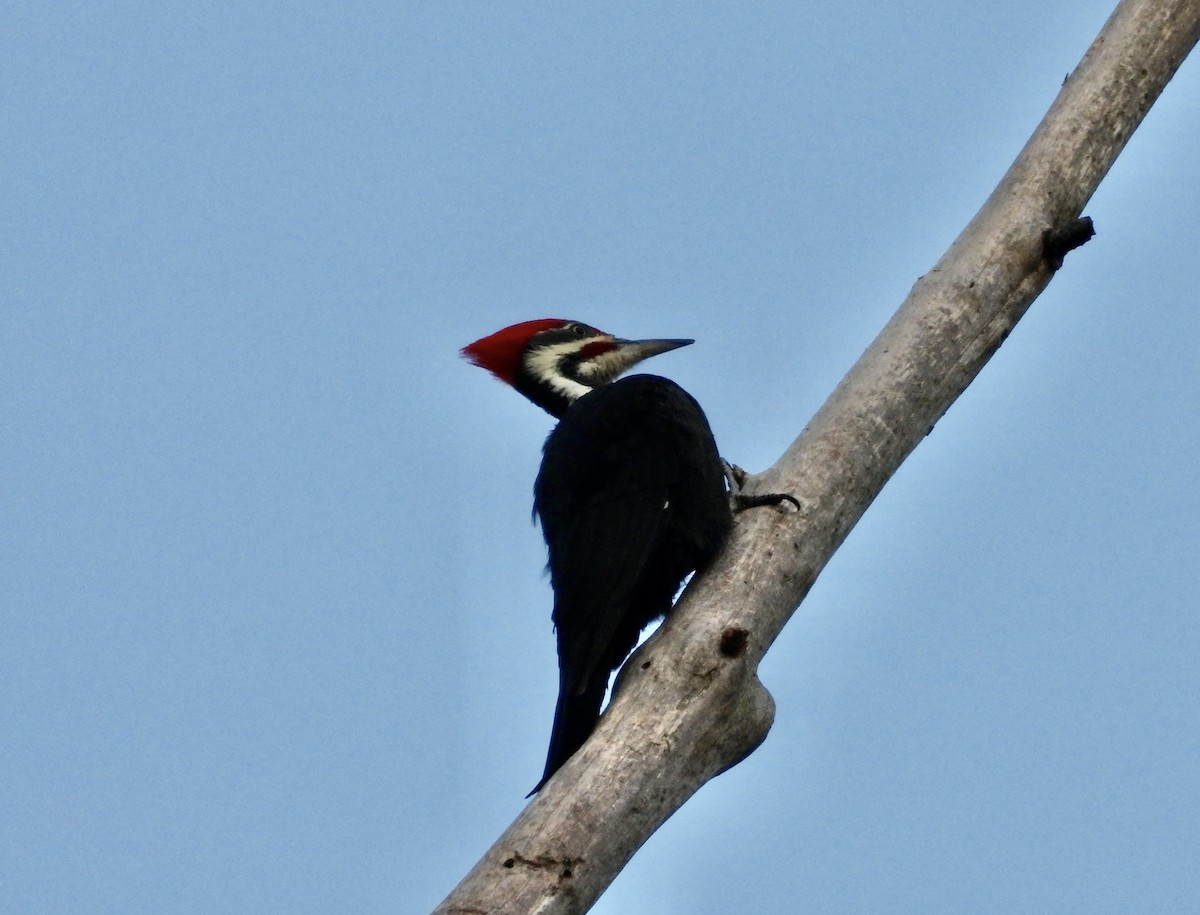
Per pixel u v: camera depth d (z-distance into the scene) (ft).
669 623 30.40
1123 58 37.45
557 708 31.60
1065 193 36.29
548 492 35.63
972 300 35.12
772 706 30.40
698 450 33.68
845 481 33.14
